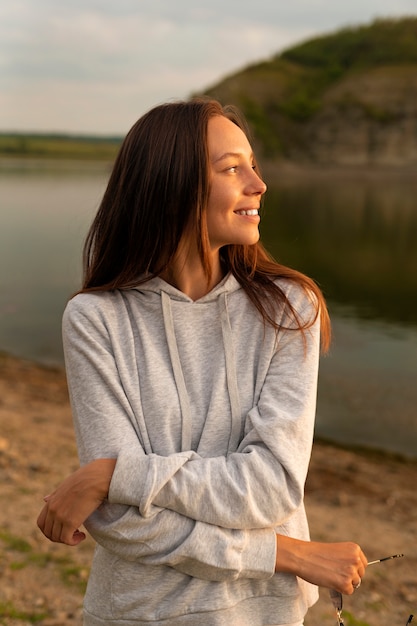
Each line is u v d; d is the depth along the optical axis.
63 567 4.16
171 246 1.68
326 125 118.56
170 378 1.65
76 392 1.65
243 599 1.57
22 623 3.58
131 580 1.56
